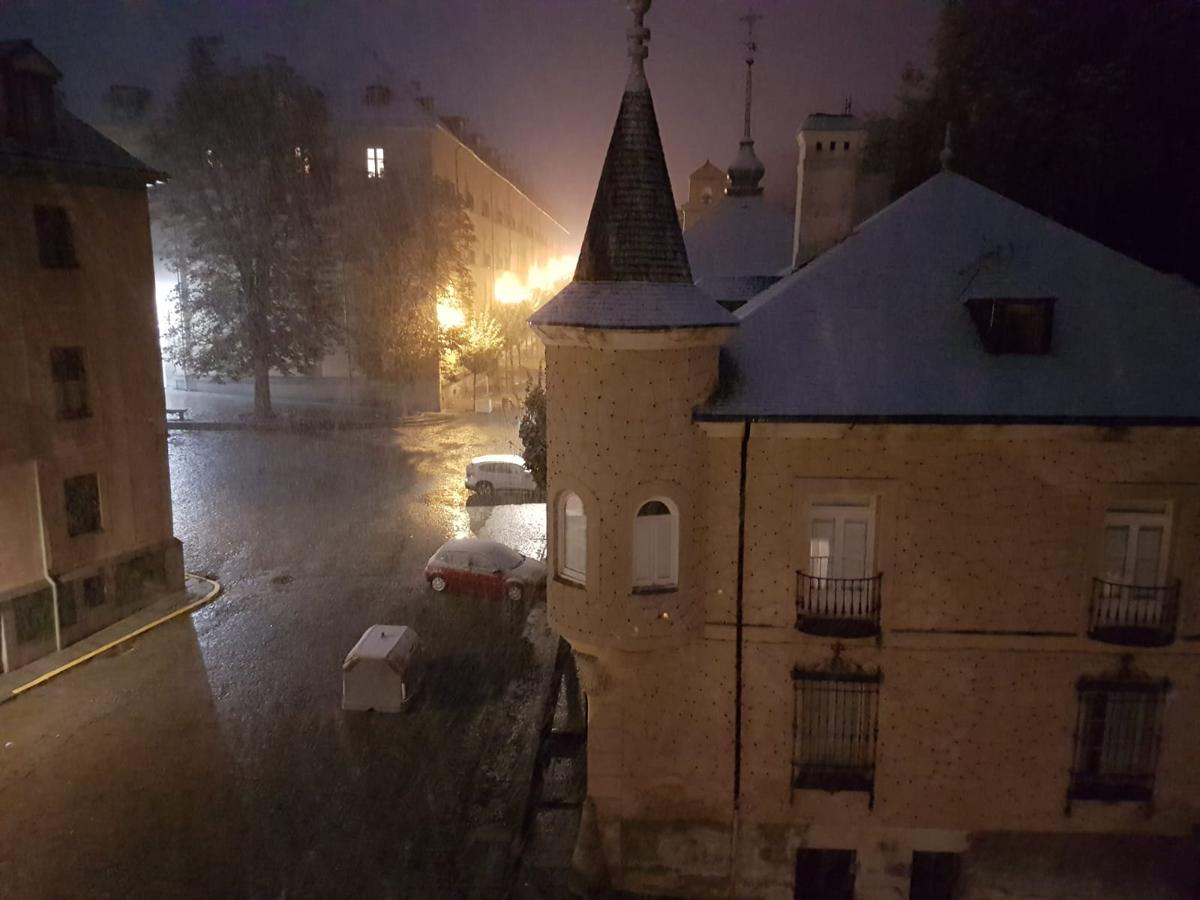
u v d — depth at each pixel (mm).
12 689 22359
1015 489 13641
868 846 14758
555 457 14367
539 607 28672
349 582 30359
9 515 22750
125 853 16594
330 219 54562
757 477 14016
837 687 14359
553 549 14703
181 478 42812
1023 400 13391
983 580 13914
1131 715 14047
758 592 14289
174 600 28031
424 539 34594
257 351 53094
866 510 14148
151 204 52281
